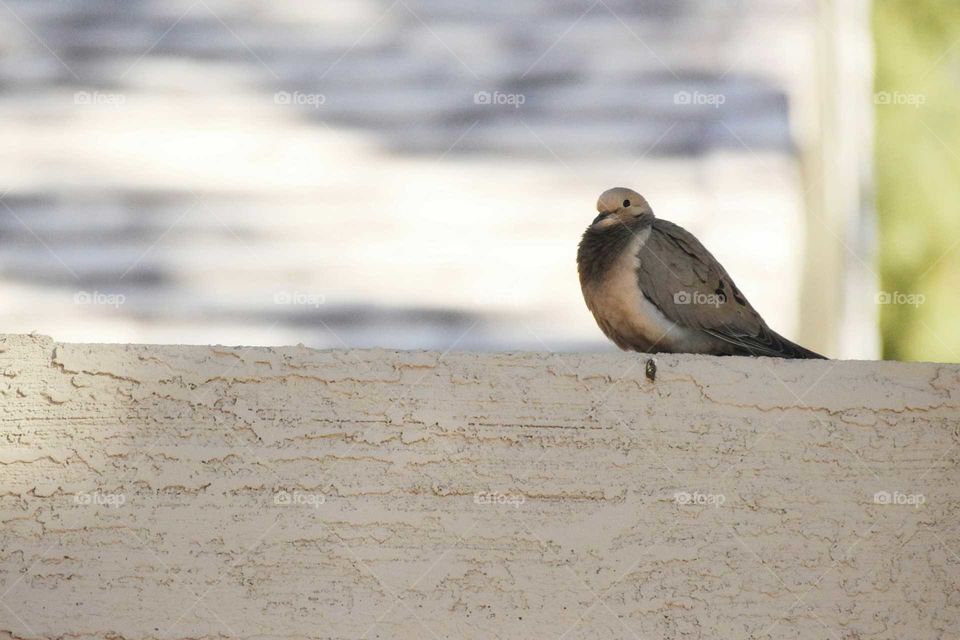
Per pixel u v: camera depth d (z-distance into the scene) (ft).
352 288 32.73
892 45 38.45
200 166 36.09
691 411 18.01
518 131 36.45
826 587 17.54
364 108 37.47
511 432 17.88
